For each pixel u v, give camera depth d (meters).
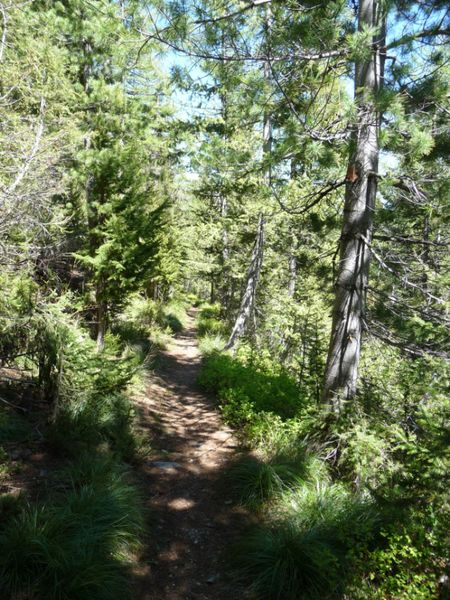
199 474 5.92
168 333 18.12
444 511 3.85
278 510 4.71
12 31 7.73
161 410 8.54
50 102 8.04
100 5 7.13
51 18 8.65
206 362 13.11
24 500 4.04
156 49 5.62
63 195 9.44
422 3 4.77
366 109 4.79
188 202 22.78
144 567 3.90
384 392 6.68
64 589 3.17
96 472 4.79
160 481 5.59
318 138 5.23
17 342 6.05
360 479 5.22
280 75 5.51
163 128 13.55
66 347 5.96
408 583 3.45
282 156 5.30
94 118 9.48
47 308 7.03
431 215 5.79
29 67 7.54
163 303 24.53
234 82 5.87
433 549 3.47
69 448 5.20
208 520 4.80
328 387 6.25
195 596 3.62
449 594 3.22
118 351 10.63
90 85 10.07
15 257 6.95
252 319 15.66
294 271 16.98
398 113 4.43
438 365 5.74
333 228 8.02
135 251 9.55
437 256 7.07
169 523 4.68
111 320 10.99
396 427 5.33
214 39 5.31
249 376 9.56
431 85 4.80
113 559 3.70
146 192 10.38
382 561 3.56
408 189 5.80
